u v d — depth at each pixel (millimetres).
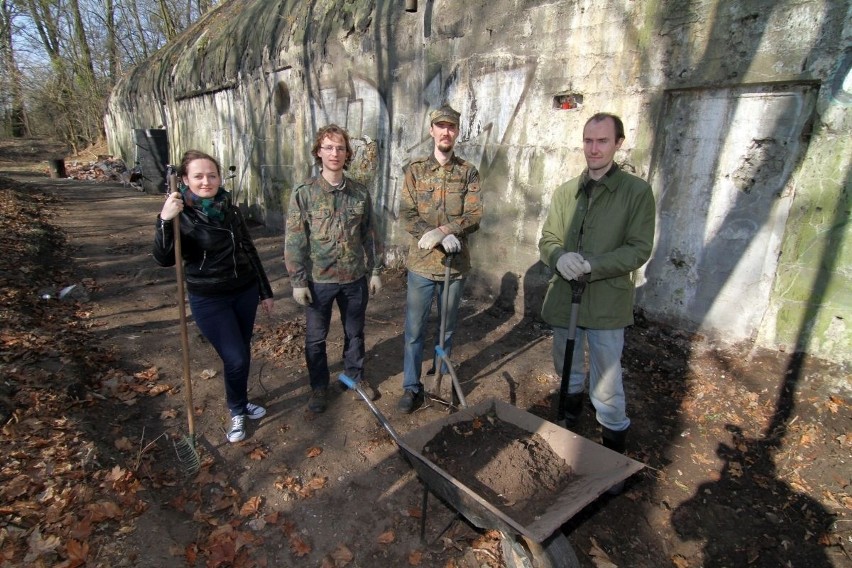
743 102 3656
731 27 3586
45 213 10203
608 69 4289
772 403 3506
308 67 7676
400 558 2531
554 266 2734
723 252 3896
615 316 2695
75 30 26016
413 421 3523
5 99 25594
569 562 1988
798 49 3326
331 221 3150
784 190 3562
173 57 14328
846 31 3141
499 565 2502
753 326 3809
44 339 4266
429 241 3025
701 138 3896
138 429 3338
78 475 2723
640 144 4195
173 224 2641
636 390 3877
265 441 3307
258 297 3168
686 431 3453
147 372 4039
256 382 4012
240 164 10516
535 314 5164
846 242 3311
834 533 2711
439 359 3588
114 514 2537
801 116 3434
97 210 11234
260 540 2570
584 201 2740
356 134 7012
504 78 5074
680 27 3836
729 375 3811
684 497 2967
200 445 3234
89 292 5836
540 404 3795
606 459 2312
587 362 4211
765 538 2727
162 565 2352
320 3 7488
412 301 3352
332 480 3000
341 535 2643
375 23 6348
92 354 4215
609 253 2568
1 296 4953
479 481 2420
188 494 2826
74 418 3244
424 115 5957
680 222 4105
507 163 5211
